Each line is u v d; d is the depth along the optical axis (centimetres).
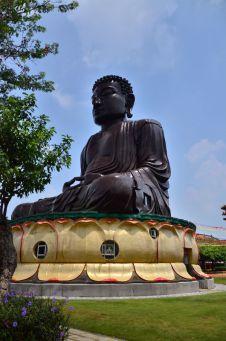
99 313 1299
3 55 1563
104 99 2789
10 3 1423
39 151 1007
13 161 1009
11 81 1598
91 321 1202
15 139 987
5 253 953
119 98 2786
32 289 1905
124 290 1870
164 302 1545
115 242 1995
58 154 1032
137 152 2603
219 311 1289
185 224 2336
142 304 1485
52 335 777
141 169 2409
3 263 945
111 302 1551
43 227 2073
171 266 2102
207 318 1195
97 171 2561
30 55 1600
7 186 988
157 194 2373
